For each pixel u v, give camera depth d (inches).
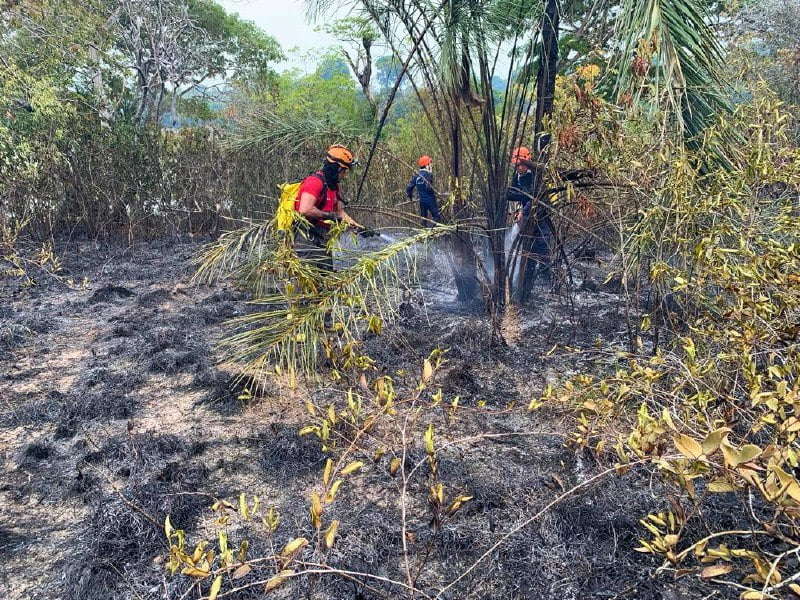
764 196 125.2
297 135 217.2
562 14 162.4
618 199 132.1
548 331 175.5
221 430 127.7
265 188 350.3
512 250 177.2
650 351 142.9
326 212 155.3
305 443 116.7
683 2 124.9
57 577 85.5
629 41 128.6
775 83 310.8
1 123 327.9
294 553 63.5
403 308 189.6
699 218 117.9
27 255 291.0
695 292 111.7
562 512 92.0
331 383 136.6
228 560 61.9
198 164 372.8
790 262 87.8
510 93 172.1
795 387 68.1
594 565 83.0
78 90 471.2
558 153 140.7
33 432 128.8
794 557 77.6
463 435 120.2
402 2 168.2
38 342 183.8
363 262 111.7
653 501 93.9
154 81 704.4
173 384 152.3
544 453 112.8
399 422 123.6
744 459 56.9
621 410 98.5
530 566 83.5
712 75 133.0
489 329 171.2
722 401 91.8
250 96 713.6
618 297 198.1
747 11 345.7
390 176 321.4
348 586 80.7
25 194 318.7
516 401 134.9
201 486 106.5
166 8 673.6
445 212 190.5
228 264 243.3
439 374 146.5
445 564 85.2
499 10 163.0
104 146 359.9
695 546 63.1
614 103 132.8
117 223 353.7
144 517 94.2
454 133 180.9
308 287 106.7
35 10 442.9
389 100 192.7
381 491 102.6
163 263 299.0
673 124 126.7
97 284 258.4
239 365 156.3
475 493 99.7
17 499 105.0
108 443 120.2
